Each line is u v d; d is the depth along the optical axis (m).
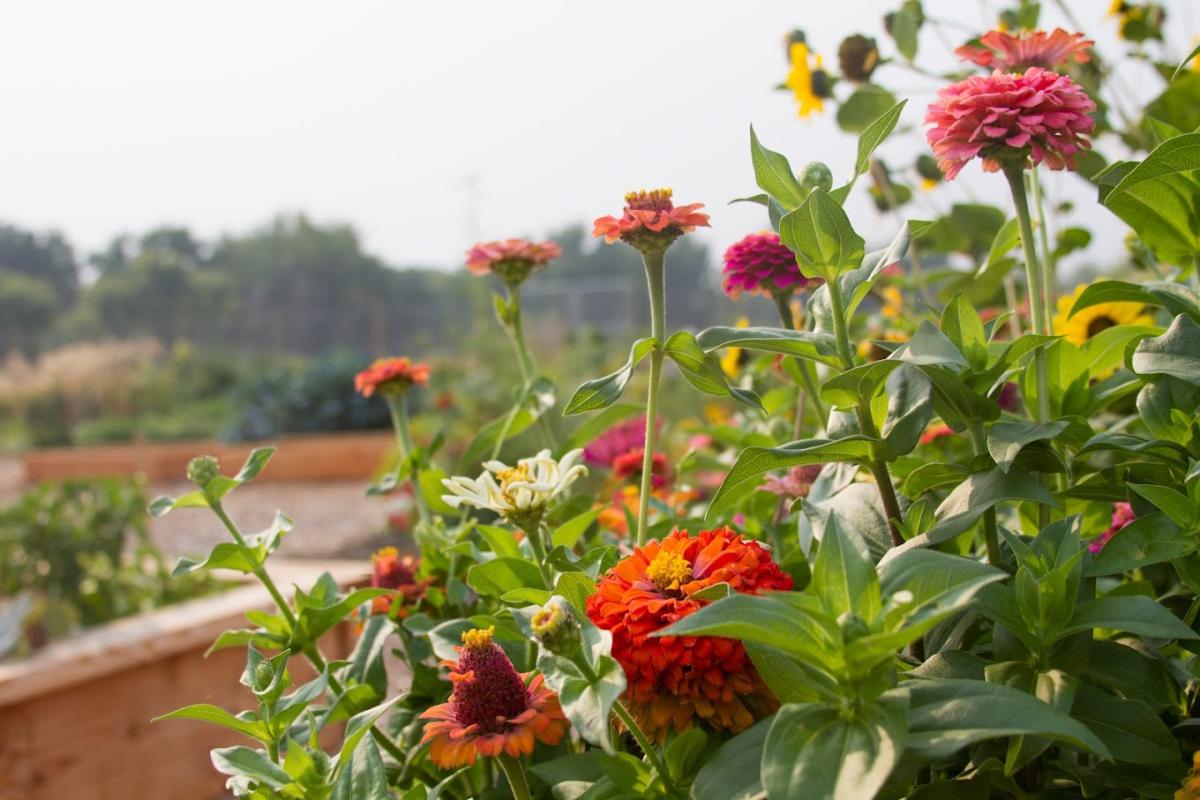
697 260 30.25
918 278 2.43
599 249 39.12
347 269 37.34
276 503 9.41
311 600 1.42
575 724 0.89
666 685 0.99
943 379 1.08
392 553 1.70
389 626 1.48
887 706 0.79
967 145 1.20
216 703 2.88
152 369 22.19
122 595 5.11
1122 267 3.04
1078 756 1.12
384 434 13.02
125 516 5.25
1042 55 1.51
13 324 34.50
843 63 2.30
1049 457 1.11
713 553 1.04
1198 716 1.18
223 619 2.86
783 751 0.78
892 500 1.12
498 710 1.03
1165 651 1.23
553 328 18.75
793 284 1.51
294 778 0.99
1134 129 2.20
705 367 1.24
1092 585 1.09
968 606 1.02
